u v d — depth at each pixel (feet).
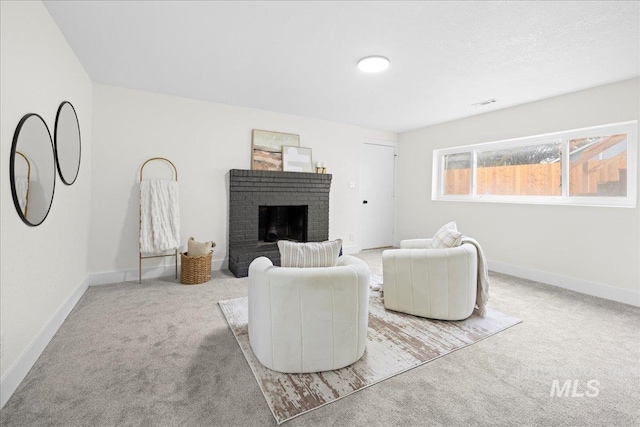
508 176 13.42
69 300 8.13
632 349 6.69
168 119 11.77
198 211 12.52
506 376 5.65
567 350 6.62
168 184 11.43
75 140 8.43
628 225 9.64
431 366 5.95
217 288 10.51
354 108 13.30
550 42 7.34
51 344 6.50
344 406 4.79
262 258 6.54
